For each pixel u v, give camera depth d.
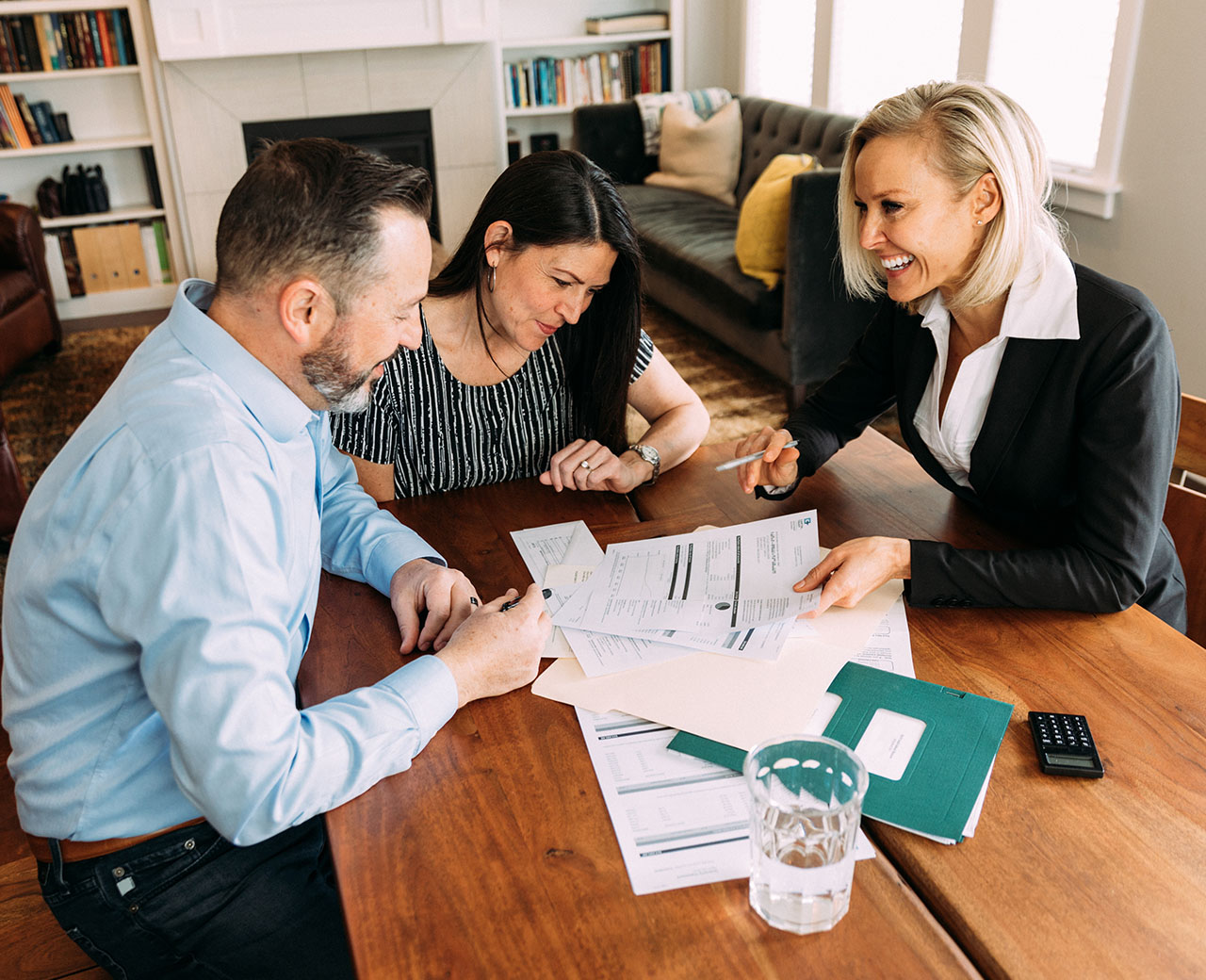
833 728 0.98
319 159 0.90
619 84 5.77
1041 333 1.23
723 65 5.85
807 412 1.58
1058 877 0.82
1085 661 1.09
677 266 4.23
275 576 0.93
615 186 1.45
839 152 4.17
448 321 1.55
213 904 1.12
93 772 1.01
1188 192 3.00
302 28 4.78
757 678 1.05
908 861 0.84
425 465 1.62
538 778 0.95
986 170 1.14
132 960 1.13
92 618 0.93
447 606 1.18
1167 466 1.18
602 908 0.81
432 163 5.36
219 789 0.88
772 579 1.22
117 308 5.21
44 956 1.60
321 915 1.19
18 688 1.00
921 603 1.18
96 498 0.89
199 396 0.93
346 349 0.97
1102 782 0.92
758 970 0.75
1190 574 1.48
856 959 0.75
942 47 4.04
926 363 1.42
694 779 0.94
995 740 0.96
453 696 1.01
